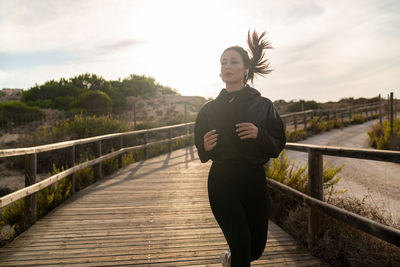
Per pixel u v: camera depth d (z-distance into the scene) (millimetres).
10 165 9062
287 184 4055
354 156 2191
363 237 2545
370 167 7219
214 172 1785
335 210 2357
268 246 2939
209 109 1811
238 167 1714
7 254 2834
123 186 5766
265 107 1735
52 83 31125
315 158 2736
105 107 25859
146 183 6027
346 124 19078
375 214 3031
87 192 5285
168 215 3988
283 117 12516
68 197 4930
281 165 4551
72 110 23094
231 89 1798
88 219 3832
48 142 10273
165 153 11234
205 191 5340
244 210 1692
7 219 4004
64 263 2646
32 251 2895
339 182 5859
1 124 17750
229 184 1701
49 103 27594
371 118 22469
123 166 8219
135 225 3604
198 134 1847
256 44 1972
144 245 3020
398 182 5754
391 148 9344
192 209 4258
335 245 2602
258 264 2564
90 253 2844
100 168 6504
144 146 9484
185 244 3041
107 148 10477
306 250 2848
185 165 8336
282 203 3947
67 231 3416
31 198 3658
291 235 3234
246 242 1569
